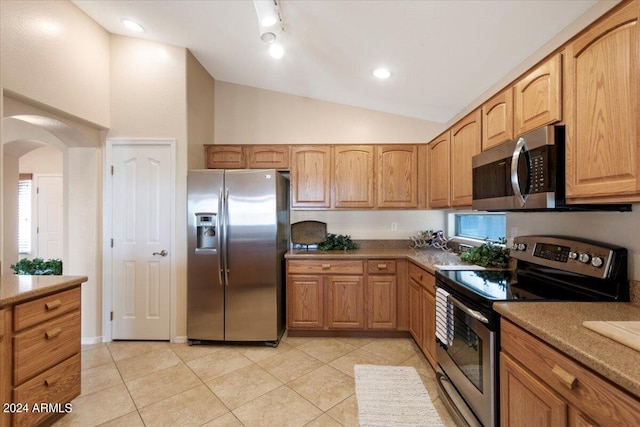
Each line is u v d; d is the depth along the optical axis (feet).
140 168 9.43
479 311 4.74
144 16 8.12
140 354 8.50
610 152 3.45
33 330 5.10
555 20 5.34
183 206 9.37
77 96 8.16
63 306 5.71
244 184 9.05
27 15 6.75
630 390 2.34
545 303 4.31
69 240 9.31
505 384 4.13
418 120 11.60
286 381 7.08
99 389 6.78
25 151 13.69
